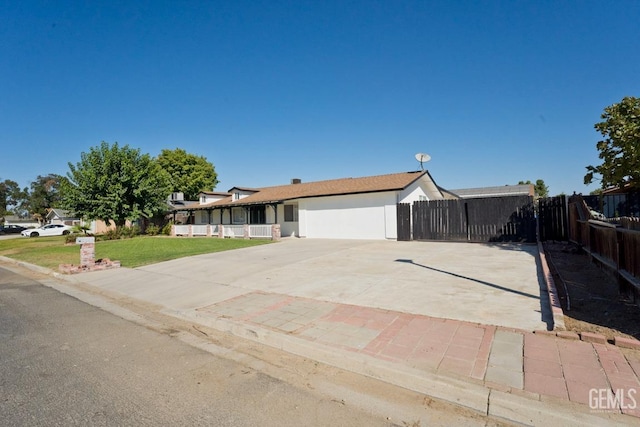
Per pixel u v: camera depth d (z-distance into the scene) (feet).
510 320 15.35
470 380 10.45
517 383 10.16
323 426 9.02
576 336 13.03
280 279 27.25
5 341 15.96
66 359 13.73
